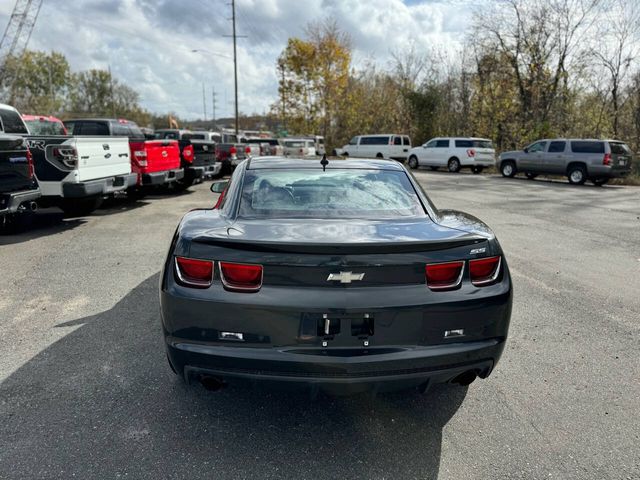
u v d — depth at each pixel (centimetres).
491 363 254
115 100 9475
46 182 763
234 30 4003
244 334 232
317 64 3991
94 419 267
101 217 913
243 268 232
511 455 243
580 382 319
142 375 318
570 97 2648
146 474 224
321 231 253
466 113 3188
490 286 250
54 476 221
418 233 255
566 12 2525
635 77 2406
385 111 3800
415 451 246
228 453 241
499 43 2742
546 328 409
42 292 479
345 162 360
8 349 353
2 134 681
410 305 233
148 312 427
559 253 684
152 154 1052
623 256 670
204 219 282
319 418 275
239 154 1759
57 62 8238
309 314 229
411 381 238
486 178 2056
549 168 1902
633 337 392
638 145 2358
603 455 244
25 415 269
